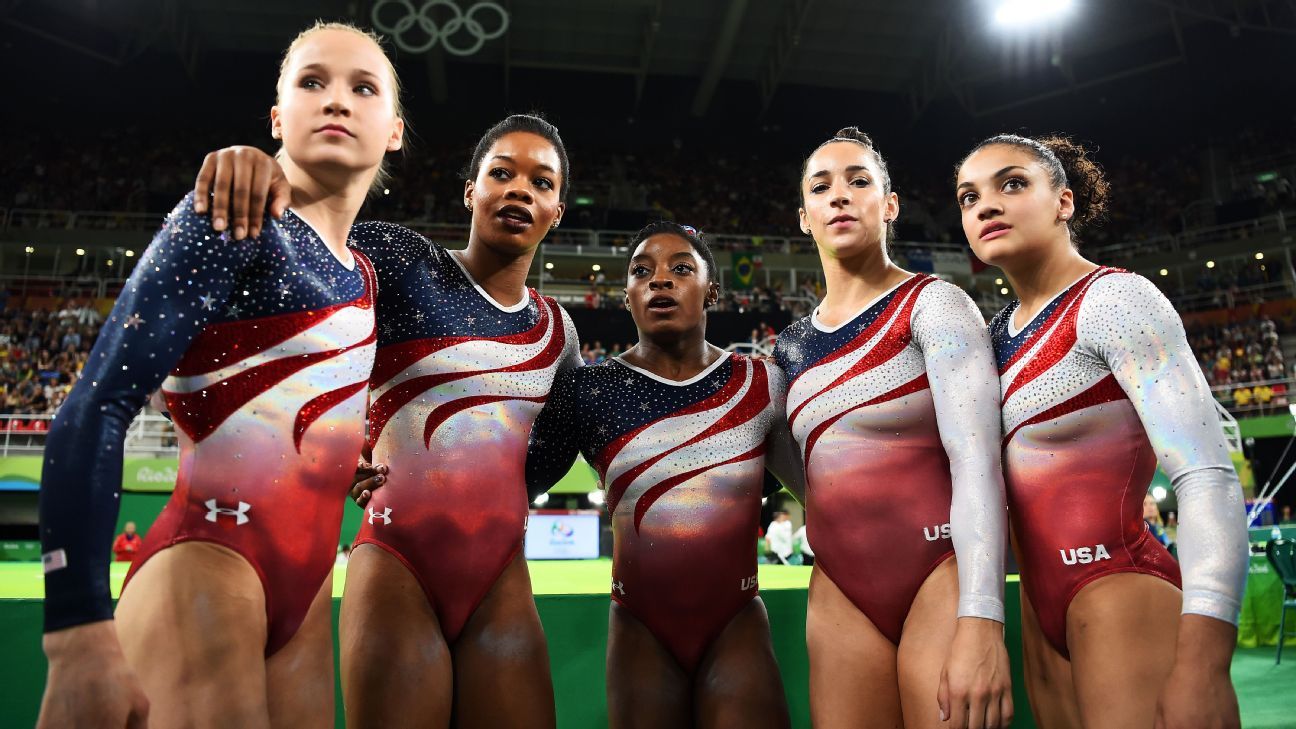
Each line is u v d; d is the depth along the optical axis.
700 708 2.78
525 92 29.09
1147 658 2.15
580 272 25.78
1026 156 2.62
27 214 24.97
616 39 27.00
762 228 29.31
